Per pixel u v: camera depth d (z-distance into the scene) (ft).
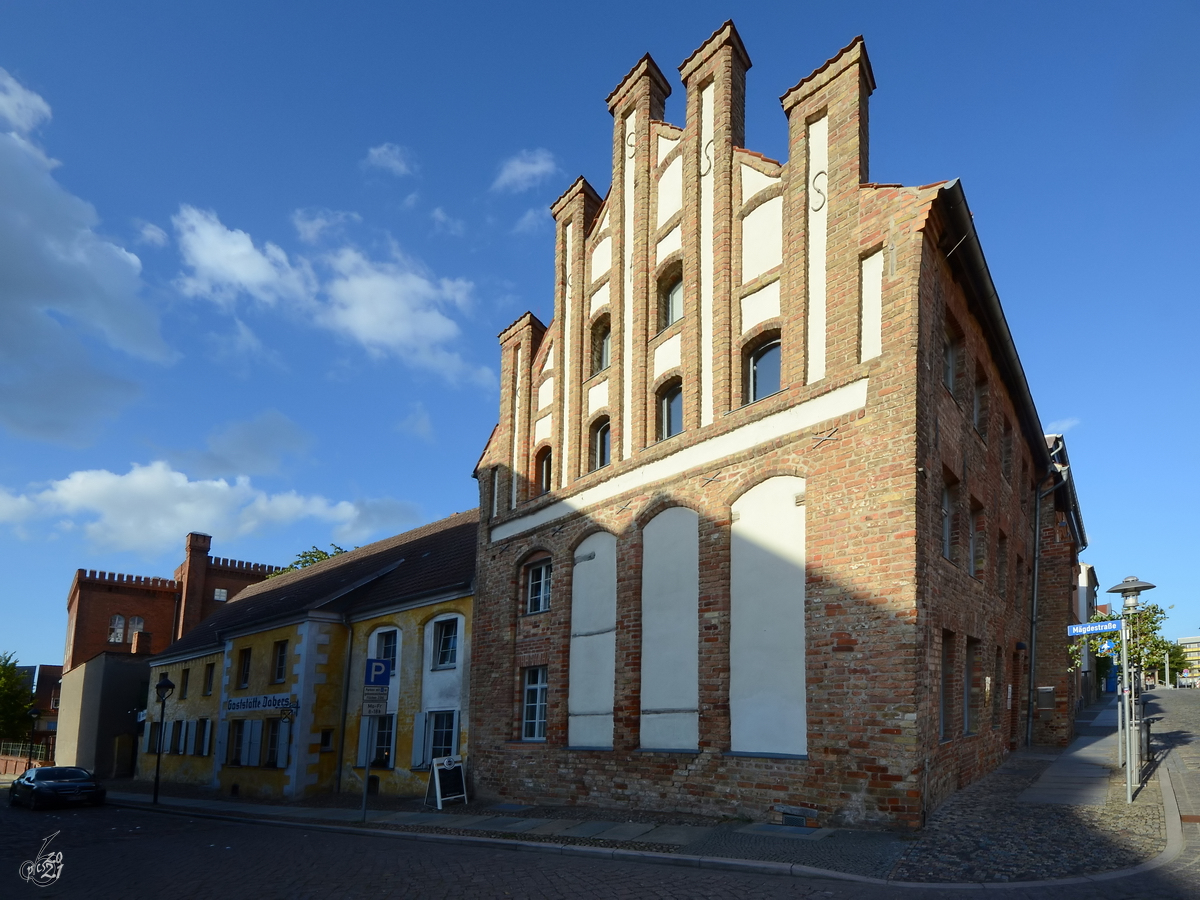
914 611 39.78
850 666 41.73
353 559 122.21
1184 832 35.76
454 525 102.53
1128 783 41.91
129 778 134.62
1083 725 94.07
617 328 61.93
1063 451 102.63
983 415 60.08
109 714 139.85
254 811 74.69
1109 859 32.22
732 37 56.24
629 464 58.13
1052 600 81.51
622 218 63.57
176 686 125.18
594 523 60.49
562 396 68.13
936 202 43.91
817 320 47.21
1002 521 64.69
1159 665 67.92
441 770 65.41
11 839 58.44
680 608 52.26
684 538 52.95
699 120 57.36
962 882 30.60
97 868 43.37
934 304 45.62
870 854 35.17
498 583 70.59
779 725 44.96
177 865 43.32
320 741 88.38
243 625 103.14
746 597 48.11
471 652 73.51
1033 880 30.22
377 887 33.96
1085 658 121.39
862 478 42.98
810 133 49.83
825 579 43.60
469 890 32.48
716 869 35.53
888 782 39.34
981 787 47.98
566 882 33.35
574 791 57.52
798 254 48.47
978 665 53.83
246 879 37.63
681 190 58.08
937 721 42.57
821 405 45.70
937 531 44.19
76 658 178.70
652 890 31.22
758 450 48.60
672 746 50.93
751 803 45.09
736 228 53.21
